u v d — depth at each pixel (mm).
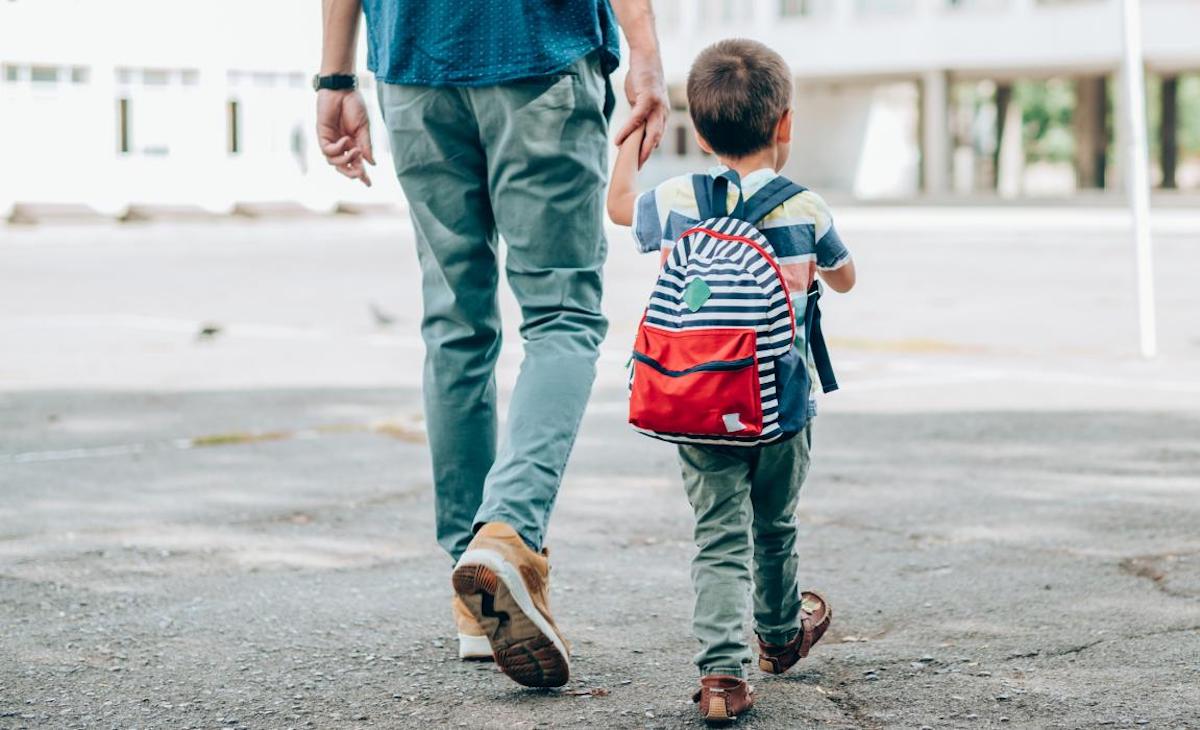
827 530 5672
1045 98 77562
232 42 39312
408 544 5594
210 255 24438
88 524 5941
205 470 7074
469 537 4012
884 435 7781
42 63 36469
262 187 39906
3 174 35969
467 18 3721
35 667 4066
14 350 12109
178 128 38656
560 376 3717
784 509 3664
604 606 4637
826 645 4203
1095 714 3564
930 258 21969
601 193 3842
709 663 3500
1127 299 15336
